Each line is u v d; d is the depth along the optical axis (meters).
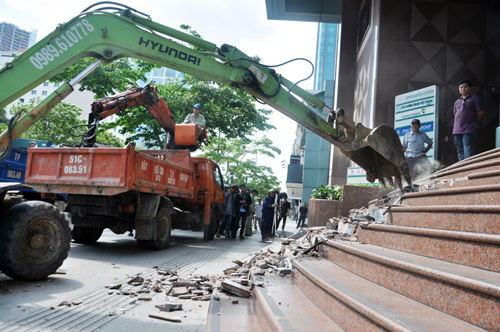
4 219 4.85
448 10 14.79
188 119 11.72
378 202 7.07
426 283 2.58
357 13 19.84
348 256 3.96
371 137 6.00
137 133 19.56
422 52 14.70
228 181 37.97
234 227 14.83
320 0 25.47
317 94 28.11
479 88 14.48
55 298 4.40
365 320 2.39
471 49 14.64
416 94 10.92
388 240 4.17
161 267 6.82
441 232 3.16
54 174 7.98
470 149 7.85
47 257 5.16
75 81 5.61
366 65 16.66
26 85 5.32
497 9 14.71
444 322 2.17
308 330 2.63
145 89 10.23
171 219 10.30
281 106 6.30
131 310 4.15
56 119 33.28
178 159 10.77
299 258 4.88
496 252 2.58
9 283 4.88
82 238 9.56
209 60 6.04
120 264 6.92
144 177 8.17
